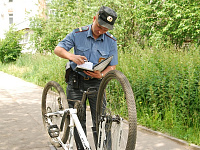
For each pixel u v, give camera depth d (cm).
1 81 1170
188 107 484
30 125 481
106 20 266
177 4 1029
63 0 1504
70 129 285
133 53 695
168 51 605
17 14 2981
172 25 1043
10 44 2130
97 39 292
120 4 1234
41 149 359
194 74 506
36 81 1100
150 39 1099
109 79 244
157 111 522
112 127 247
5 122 500
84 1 1295
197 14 951
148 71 568
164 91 521
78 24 1267
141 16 1193
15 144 380
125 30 1243
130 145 201
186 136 413
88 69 268
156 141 406
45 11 1675
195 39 989
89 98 308
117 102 269
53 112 329
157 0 1120
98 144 253
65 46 289
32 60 1650
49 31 1540
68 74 306
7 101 710
